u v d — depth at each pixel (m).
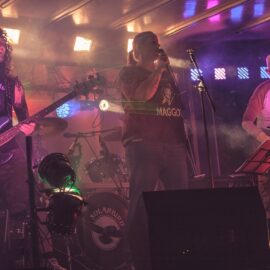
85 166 6.57
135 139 4.91
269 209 5.79
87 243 5.79
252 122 6.64
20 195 5.36
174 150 5.00
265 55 9.04
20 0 6.96
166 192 3.75
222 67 9.02
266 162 5.48
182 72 8.92
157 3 7.30
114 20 7.87
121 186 6.46
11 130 5.38
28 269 3.84
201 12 7.74
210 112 8.95
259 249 3.80
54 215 4.15
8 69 5.78
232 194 3.84
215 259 3.71
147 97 4.92
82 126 8.16
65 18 7.61
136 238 4.71
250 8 7.64
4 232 4.93
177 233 3.68
